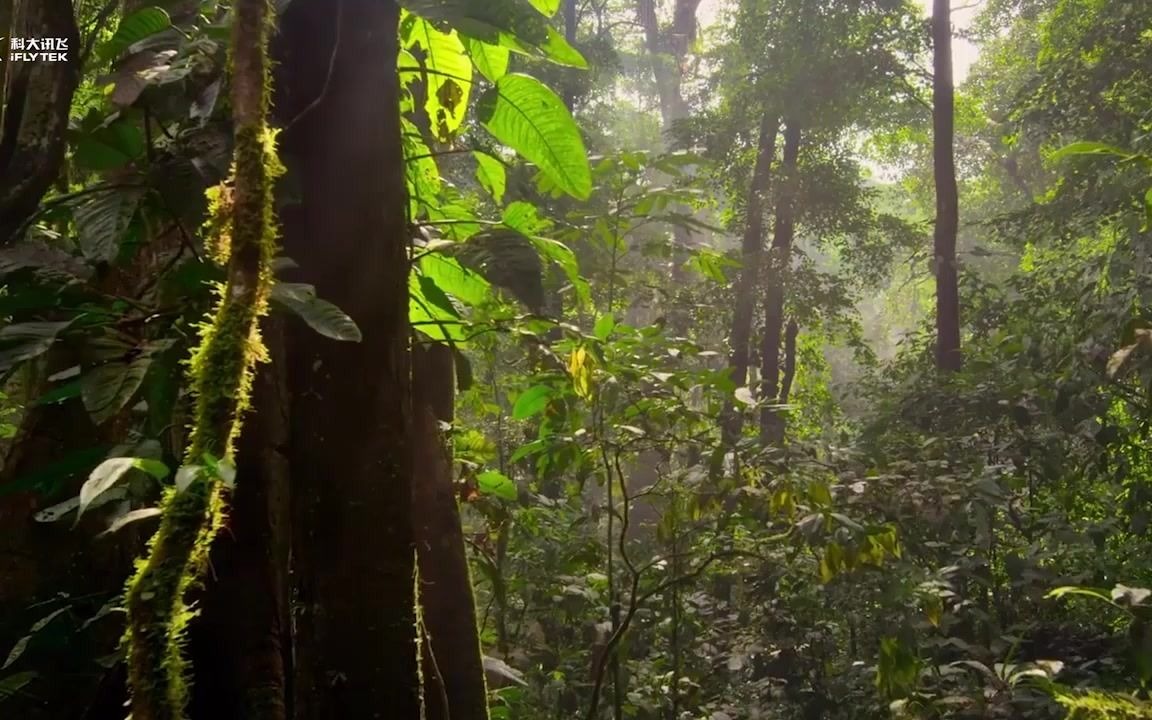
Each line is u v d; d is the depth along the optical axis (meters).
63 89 1.88
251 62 1.15
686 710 4.11
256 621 1.54
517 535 4.44
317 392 1.48
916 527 4.30
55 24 1.88
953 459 5.03
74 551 2.22
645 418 3.47
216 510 1.04
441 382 2.49
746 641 4.91
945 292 8.56
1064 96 8.95
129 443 1.70
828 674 4.70
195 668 1.50
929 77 9.23
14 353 1.55
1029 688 2.93
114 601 1.90
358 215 1.51
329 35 1.58
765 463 3.62
